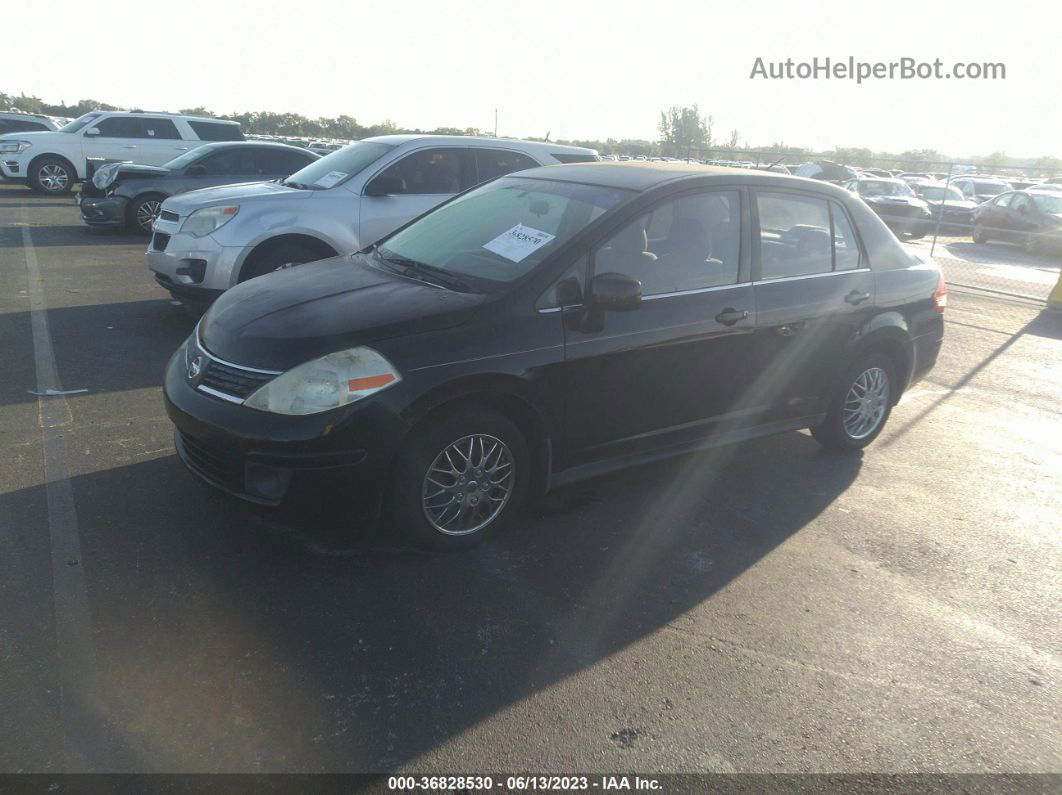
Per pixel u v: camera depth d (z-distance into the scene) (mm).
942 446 5418
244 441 3135
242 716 2551
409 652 2916
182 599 3125
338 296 3629
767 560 3766
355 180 7367
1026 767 2574
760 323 4277
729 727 2660
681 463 4867
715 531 4016
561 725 2613
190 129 19016
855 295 4719
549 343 3553
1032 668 3088
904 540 4051
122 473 4129
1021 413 6184
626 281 3516
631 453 4051
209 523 3691
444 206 4688
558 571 3539
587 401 3748
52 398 5188
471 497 3547
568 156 8547
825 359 4680
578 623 3170
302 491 3162
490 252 3891
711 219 4160
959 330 9047
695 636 3141
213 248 6801
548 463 3754
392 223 7500
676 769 2467
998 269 14984
